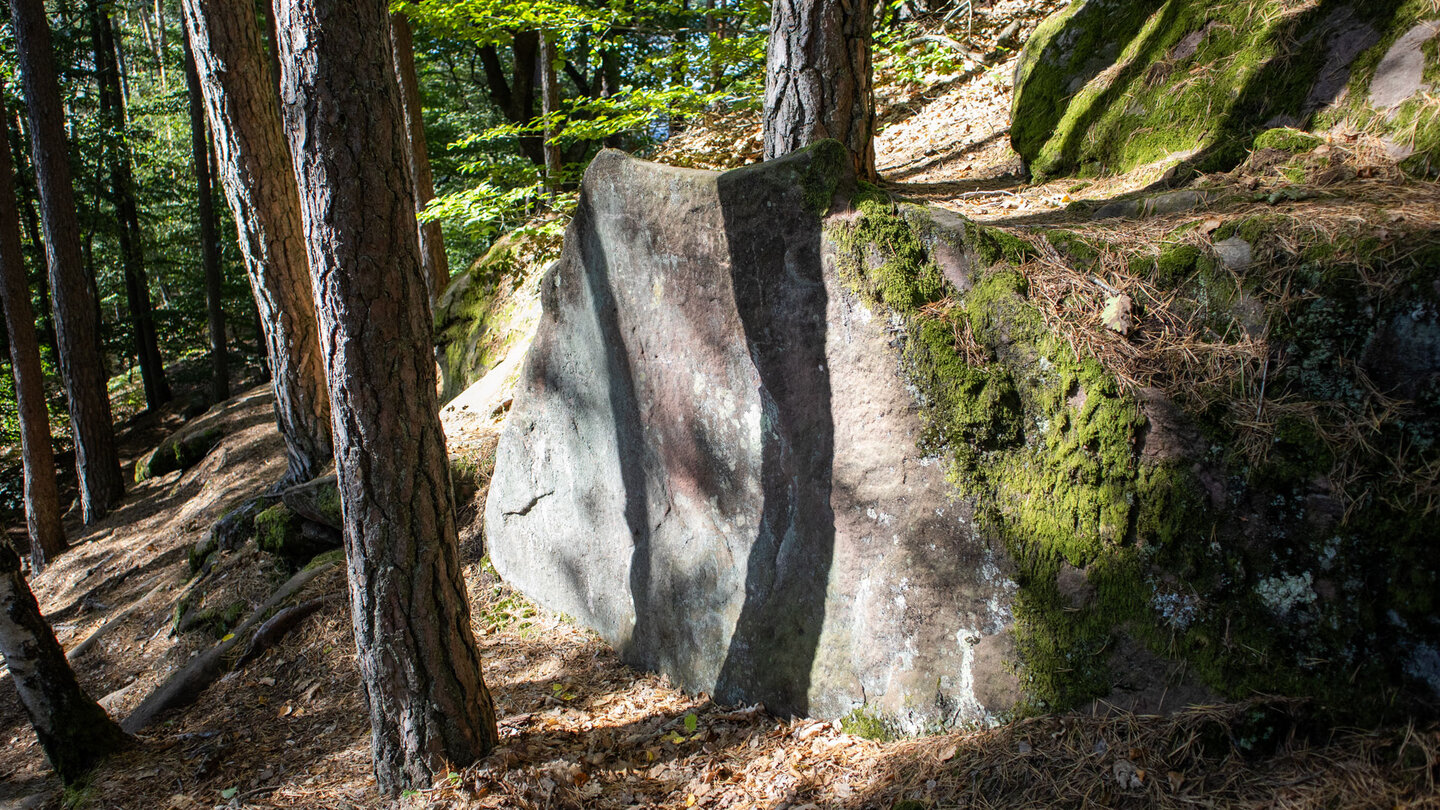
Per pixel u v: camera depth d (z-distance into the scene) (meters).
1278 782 2.33
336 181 3.18
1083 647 2.88
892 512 3.32
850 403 3.41
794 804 3.10
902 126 8.82
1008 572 3.06
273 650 5.98
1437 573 2.24
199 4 6.88
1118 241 3.04
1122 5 5.34
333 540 7.11
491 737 3.84
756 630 3.83
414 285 3.42
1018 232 3.25
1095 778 2.60
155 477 14.68
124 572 9.96
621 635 4.78
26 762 6.16
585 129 7.57
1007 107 7.91
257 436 12.91
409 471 3.45
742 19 9.49
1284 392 2.55
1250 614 2.58
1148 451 2.79
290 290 7.58
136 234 20.53
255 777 4.48
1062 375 2.96
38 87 12.66
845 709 3.46
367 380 3.33
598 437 4.83
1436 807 2.04
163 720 5.65
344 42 3.13
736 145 9.60
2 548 4.92
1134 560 2.81
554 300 5.02
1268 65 4.02
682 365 4.08
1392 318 2.36
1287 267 2.59
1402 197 2.77
